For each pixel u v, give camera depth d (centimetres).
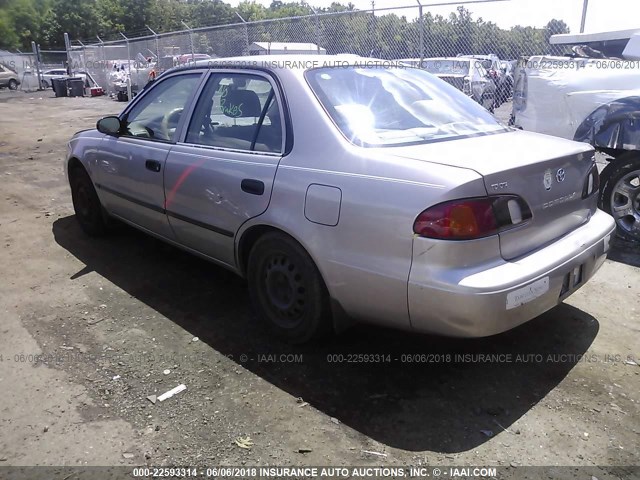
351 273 290
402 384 306
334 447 258
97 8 6650
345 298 300
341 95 335
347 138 306
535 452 254
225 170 355
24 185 787
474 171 263
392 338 353
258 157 338
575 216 324
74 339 356
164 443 262
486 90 1123
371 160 288
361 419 278
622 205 524
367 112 328
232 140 365
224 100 378
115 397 297
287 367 323
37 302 409
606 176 526
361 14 1109
